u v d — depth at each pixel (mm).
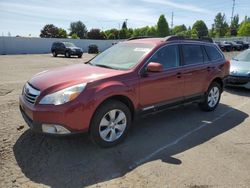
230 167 4016
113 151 4422
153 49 5180
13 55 33688
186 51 5945
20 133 4957
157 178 3666
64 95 3979
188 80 5840
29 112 4109
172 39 5688
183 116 6398
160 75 5152
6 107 6570
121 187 3451
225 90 9672
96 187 3439
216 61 6828
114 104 4426
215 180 3660
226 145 4805
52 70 5031
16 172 3711
